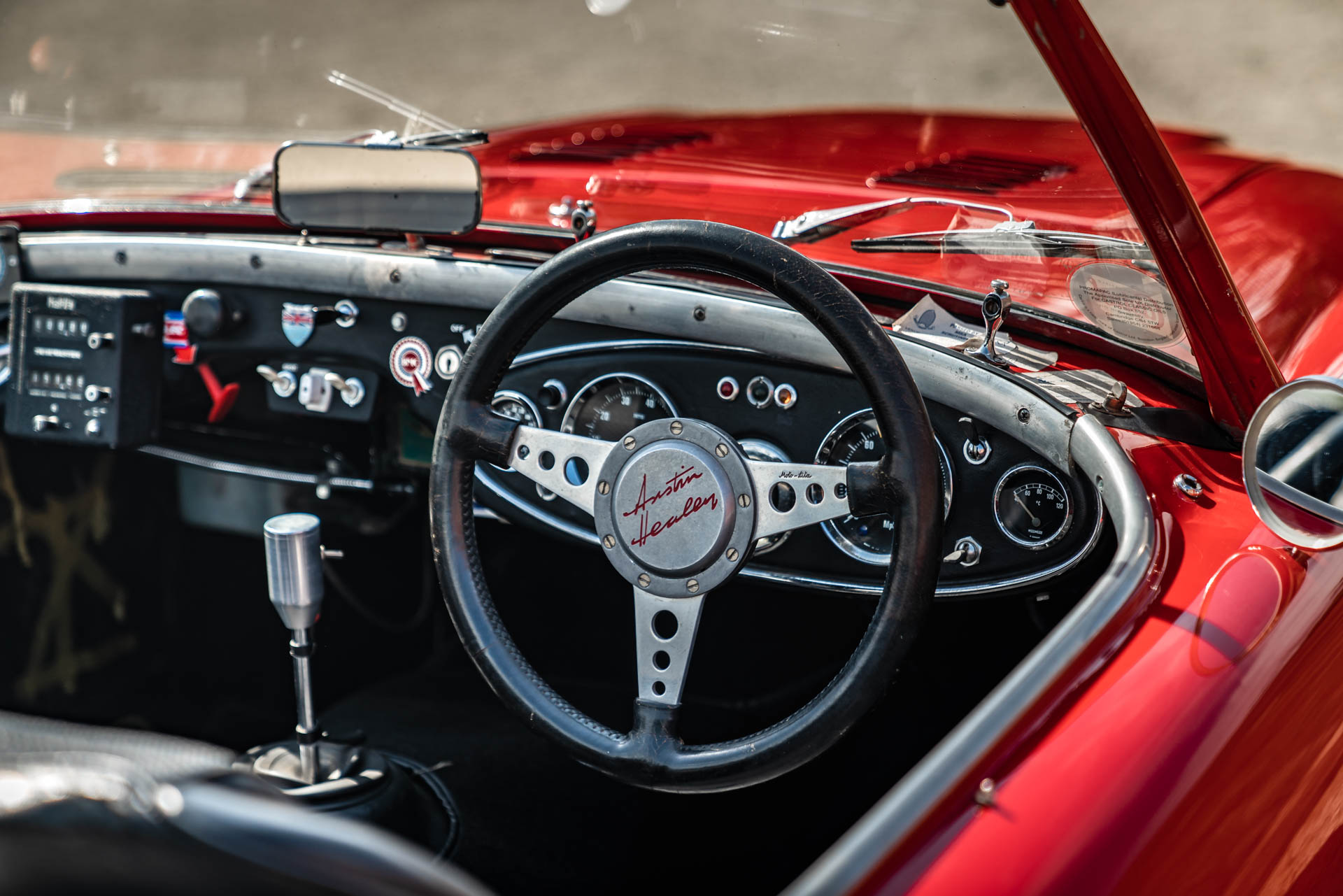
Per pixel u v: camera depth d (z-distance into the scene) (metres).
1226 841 0.87
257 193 1.78
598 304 1.37
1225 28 7.23
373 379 1.60
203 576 2.02
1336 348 1.40
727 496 1.06
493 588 1.98
